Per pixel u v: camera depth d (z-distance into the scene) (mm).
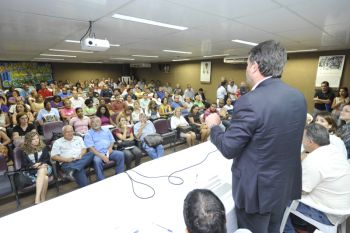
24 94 7734
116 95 6543
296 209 1603
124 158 3100
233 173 1024
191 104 6461
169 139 4008
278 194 933
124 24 3080
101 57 8969
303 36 3920
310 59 6422
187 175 1588
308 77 6531
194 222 647
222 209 675
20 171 2369
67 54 7555
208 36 4000
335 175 1435
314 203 1492
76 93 5738
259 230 1062
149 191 1387
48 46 5348
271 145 857
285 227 1664
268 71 896
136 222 1114
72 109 4836
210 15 2621
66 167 2607
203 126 4473
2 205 2480
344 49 5711
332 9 2336
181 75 10930
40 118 4262
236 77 8469
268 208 938
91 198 1312
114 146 3283
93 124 2967
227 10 2414
